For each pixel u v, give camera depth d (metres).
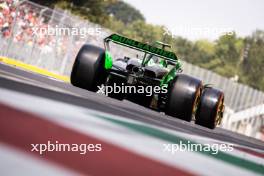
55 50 54.44
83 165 5.75
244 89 84.69
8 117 6.88
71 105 12.16
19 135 5.97
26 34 50.50
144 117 18.58
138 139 9.80
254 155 18.97
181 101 21.44
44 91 13.74
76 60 22.28
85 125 8.86
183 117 21.70
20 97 9.66
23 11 49.47
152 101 23.20
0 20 47.38
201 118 24.81
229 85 84.00
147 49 20.70
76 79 22.22
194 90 21.59
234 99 84.38
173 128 17.53
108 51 22.59
